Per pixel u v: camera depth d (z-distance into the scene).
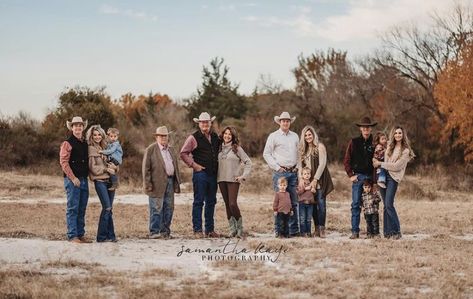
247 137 48.72
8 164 36.78
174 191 13.80
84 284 8.66
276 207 13.80
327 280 8.96
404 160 13.45
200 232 13.75
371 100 52.44
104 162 12.75
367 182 13.78
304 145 13.92
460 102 42.44
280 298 8.02
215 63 57.41
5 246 11.41
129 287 8.44
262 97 56.16
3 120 40.00
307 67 61.41
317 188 13.95
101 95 45.47
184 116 56.75
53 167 36.38
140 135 49.41
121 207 20.94
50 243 11.91
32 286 8.37
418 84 49.94
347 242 12.52
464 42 45.81
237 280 9.12
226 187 13.71
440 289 8.51
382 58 51.47
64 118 42.28
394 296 8.16
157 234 13.53
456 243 12.85
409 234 14.82
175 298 7.95
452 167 41.84
